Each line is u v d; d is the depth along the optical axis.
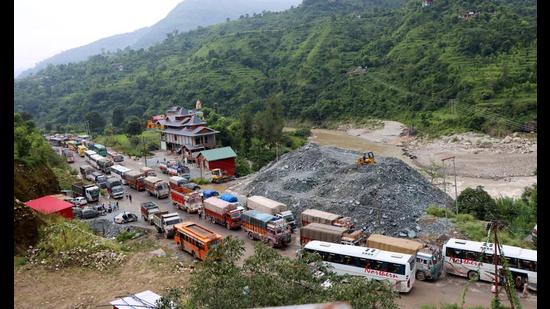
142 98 184.75
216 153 78.19
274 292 15.11
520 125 99.50
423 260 32.62
